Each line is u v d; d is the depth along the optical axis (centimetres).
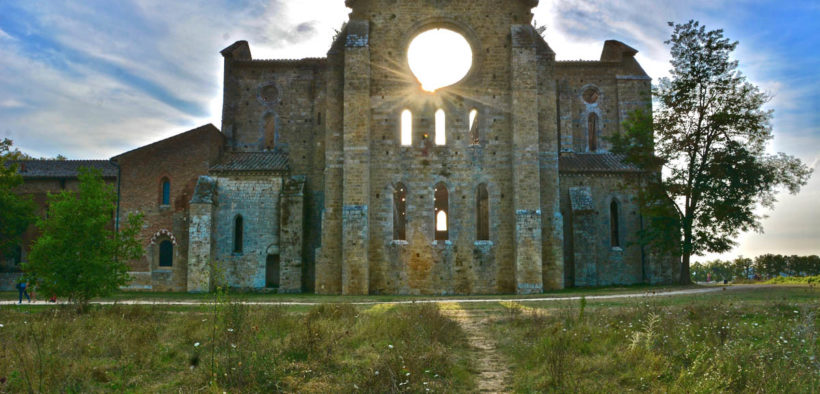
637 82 5353
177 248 4522
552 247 4250
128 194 4616
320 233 4638
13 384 1136
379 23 4347
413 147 4250
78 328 1816
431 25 4347
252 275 4444
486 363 1538
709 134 4316
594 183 4734
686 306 2261
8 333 1728
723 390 1085
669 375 1244
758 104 4244
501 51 4338
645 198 4428
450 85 4312
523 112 4178
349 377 1253
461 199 4212
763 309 2255
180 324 1947
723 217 4184
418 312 2070
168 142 4641
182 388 1191
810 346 1231
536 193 4103
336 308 2308
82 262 2425
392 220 4191
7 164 5097
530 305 2836
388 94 4291
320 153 4784
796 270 9194
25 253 5003
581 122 5316
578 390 1149
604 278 4638
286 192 4466
